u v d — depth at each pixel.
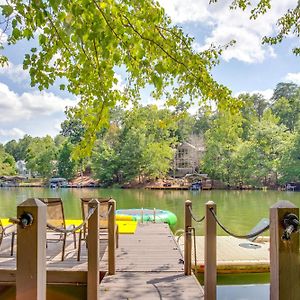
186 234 4.09
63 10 2.06
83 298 3.47
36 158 44.59
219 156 31.36
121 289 3.54
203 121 42.56
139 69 2.30
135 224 7.46
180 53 2.52
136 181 35.03
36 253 1.78
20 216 1.79
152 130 33.78
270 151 29.48
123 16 2.13
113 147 36.88
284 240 1.81
